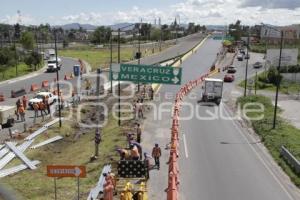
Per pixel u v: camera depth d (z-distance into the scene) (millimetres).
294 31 140375
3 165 27734
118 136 33438
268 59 89375
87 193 21938
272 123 39031
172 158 23156
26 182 24766
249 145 31891
